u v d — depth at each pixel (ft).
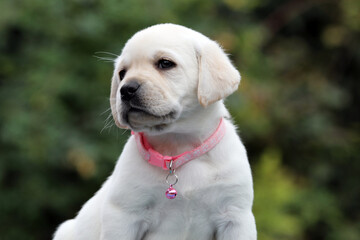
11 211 36.37
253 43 40.45
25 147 33.04
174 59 16.02
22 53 36.91
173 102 15.88
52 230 38.19
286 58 45.93
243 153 17.22
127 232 16.52
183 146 17.21
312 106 43.47
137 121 15.85
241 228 16.67
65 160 33.68
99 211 17.48
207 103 16.11
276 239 32.99
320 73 46.29
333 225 41.52
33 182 35.27
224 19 41.27
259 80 40.81
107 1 35.17
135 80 15.67
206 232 16.97
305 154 43.42
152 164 16.56
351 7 45.01
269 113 41.32
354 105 47.78
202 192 16.51
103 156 34.27
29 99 34.24
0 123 34.58
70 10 35.63
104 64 35.50
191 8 38.32
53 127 33.88
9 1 35.68
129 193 16.48
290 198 36.09
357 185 44.14
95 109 35.27
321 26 48.93
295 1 47.78
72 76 35.06
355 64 47.55
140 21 35.32
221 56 16.67
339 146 42.96
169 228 16.78
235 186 16.61
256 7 47.26
